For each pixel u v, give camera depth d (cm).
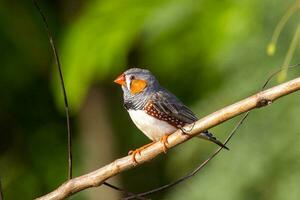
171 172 1413
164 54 1460
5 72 1545
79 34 1402
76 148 1706
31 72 1570
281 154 1245
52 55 1515
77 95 1418
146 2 1407
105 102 1730
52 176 1659
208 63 1383
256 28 1318
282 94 687
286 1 1302
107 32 1397
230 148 1268
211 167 1283
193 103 1497
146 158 748
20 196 1645
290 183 1228
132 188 1706
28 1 1535
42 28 1532
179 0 1393
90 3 1452
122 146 1738
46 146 1677
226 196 1255
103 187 1689
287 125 1250
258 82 1265
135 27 1398
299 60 1258
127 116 1728
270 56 1276
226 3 1372
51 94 1641
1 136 1677
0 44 1504
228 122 1268
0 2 1507
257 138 1257
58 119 1694
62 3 1563
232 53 1306
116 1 1407
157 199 1695
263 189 1245
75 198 1664
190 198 1291
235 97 1269
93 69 1409
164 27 1391
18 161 1673
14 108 1650
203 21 1380
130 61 1602
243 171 1255
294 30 1276
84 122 1733
